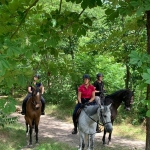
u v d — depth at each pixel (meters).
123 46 5.57
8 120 9.24
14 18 2.97
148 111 2.18
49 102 17.19
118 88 14.11
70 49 12.22
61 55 3.64
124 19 6.64
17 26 3.00
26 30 3.02
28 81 2.50
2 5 2.87
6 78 2.43
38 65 3.38
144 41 5.10
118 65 14.18
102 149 8.87
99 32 9.88
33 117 8.69
